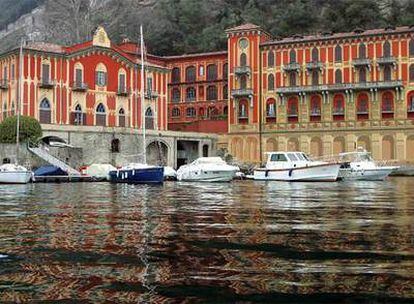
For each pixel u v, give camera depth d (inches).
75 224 599.2
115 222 620.7
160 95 3865.7
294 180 2293.3
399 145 3523.6
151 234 506.0
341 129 3654.0
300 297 269.7
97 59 3543.3
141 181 2172.7
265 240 461.4
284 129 3784.5
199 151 3700.8
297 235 494.0
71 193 1409.9
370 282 300.5
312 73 3740.2
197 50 5206.7
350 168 2412.6
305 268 339.3
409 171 3255.4
